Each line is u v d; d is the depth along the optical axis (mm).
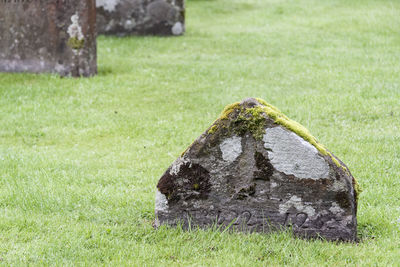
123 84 11492
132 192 6254
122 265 4480
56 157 7559
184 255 4672
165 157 7617
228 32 17875
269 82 11727
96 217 5523
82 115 9555
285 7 21484
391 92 10359
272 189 4887
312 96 10320
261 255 4637
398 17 18219
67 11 11633
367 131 8320
